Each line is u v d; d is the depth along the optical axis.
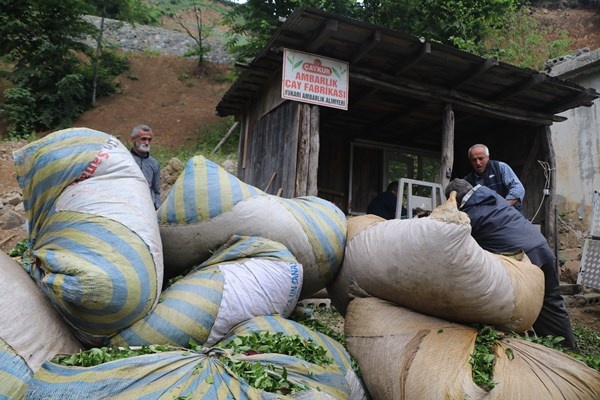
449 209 2.38
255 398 1.83
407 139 9.25
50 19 16.89
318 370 2.24
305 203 3.22
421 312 2.67
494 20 13.10
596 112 9.37
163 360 1.93
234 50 15.38
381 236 2.76
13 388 2.02
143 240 2.41
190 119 17.53
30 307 2.23
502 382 2.16
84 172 2.51
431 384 2.21
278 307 2.71
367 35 5.34
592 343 5.04
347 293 3.09
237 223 2.88
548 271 3.36
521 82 6.38
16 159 2.59
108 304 2.17
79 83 17.19
